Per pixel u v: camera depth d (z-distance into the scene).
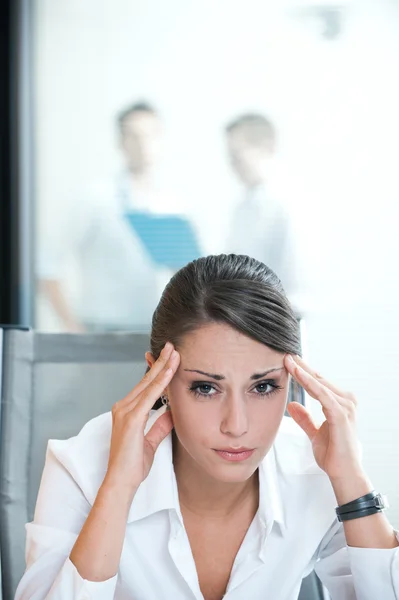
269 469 1.18
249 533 1.16
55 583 1.03
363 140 2.68
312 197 2.69
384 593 1.08
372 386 2.59
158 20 2.71
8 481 1.25
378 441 2.54
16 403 1.28
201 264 1.07
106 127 2.74
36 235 2.76
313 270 2.67
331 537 1.21
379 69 2.67
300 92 2.69
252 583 1.17
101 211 2.74
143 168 2.73
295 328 1.06
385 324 2.63
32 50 2.74
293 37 2.69
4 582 1.22
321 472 1.21
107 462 1.18
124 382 1.33
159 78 2.72
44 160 2.75
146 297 2.75
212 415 1.03
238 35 2.70
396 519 2.48
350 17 2.67
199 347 1.01
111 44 2.73
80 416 1.31
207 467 1.05
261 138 2.70
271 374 1.03
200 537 1.18
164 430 1.15
